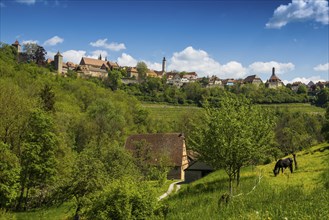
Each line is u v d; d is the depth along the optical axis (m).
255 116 27.42
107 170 36.78
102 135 81.88
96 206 24.03
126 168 38.44
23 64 131.38
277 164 35.38
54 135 41.91
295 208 16.39
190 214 22.55
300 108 168.50
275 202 19.88
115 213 23.17
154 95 186.88
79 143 81.00
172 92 188.50
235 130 25.97
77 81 133.62
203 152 27.58
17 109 44.03
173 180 69.44
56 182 39.47
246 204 20.98
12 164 35.72
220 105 28.03
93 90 127.25
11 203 38.97
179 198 32.22
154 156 72.75
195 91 188.12
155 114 149.00
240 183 31.91
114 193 23.61
